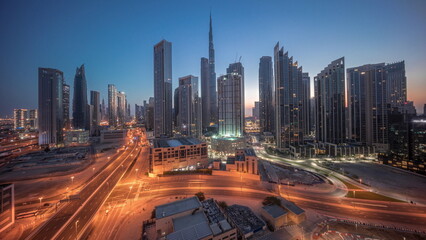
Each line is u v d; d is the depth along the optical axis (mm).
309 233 66938
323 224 71938
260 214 79000
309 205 87938
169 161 140000
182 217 65688
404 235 65000
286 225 71438
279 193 101438
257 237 64875
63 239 64125
